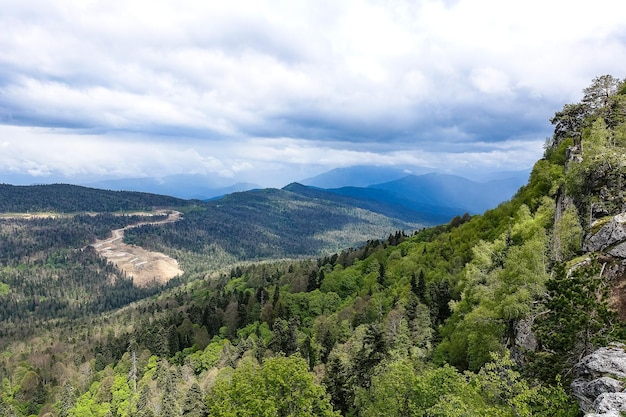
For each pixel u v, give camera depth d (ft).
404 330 260.01
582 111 288.51
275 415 136.46
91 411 370.73
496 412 87.71
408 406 128.57
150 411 295.07
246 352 371.35
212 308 565.53
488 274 199.93
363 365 207.21
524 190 342.03
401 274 456.04
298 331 423.23
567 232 148.05
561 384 84.58
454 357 185.26
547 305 101.71
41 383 470.80
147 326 579.48
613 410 63.16
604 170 157.89
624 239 121.90
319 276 599.57
